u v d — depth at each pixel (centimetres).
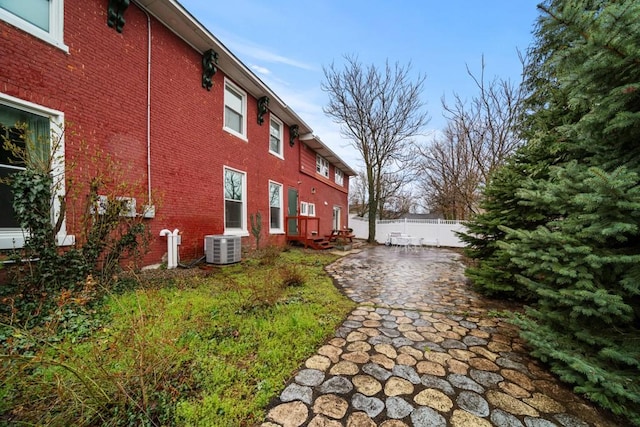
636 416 180
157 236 538
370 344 292
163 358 201
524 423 185
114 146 467
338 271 696
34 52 368
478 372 244
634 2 175
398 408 195
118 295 370
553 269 242
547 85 524
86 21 428
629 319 211
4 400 166
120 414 167
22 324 272
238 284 438
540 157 477
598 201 208
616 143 247
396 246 1434
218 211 705
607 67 212
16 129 358
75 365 175
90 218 402
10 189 354
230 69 727
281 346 269
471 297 481
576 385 227
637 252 225
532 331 257
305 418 182
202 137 655
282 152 1049
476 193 1514
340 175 1836
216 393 194
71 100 408
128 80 490
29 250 330
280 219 1040
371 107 1484
